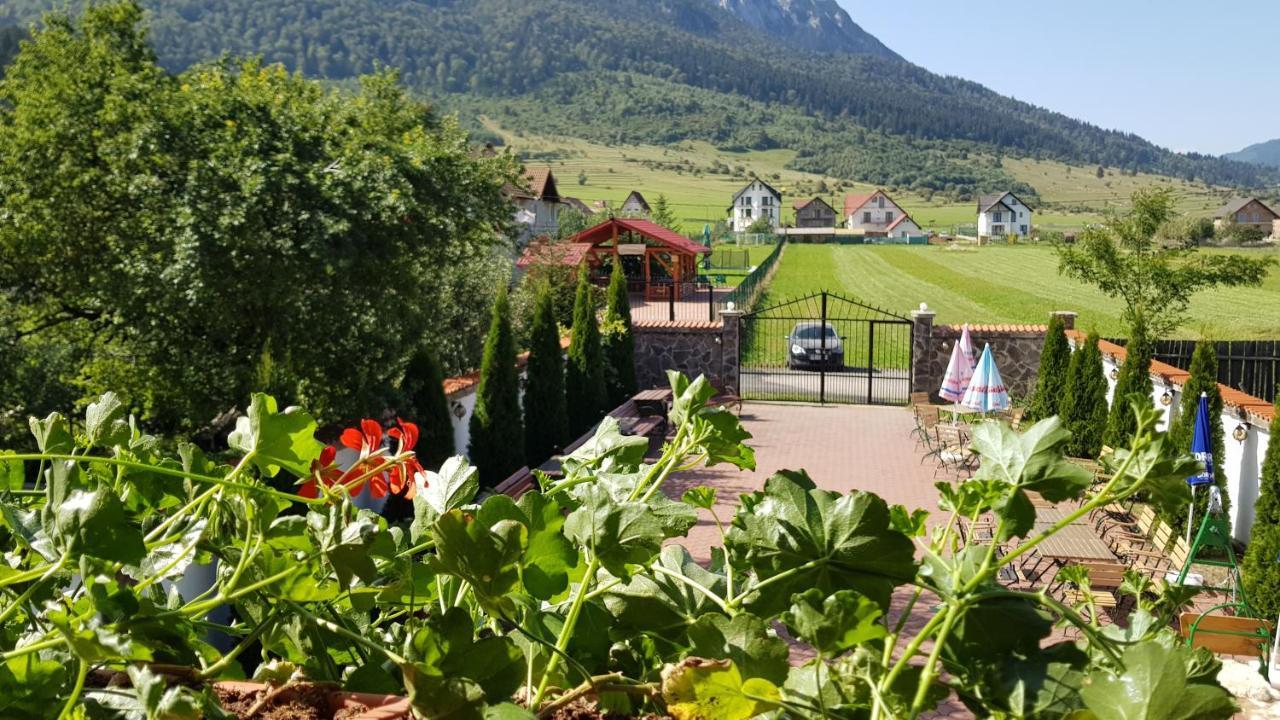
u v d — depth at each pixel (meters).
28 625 1.13
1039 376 15.38
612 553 1.08
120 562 0.91
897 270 66.88
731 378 20.27
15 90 11.30
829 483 13.62
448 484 1.39
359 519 1.19
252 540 1.16
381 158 11.16
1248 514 10.34
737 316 20.05
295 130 10.99
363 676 1.12
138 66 11.59
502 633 1.27
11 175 10.64
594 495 1.11
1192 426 10.26
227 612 5.74
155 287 10.22
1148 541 9.94
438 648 1.03
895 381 21.61
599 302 24.45
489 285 17.02
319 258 10.23
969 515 1.07
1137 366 12.13
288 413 1.16
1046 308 43.12
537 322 14.24
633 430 14.73
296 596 1.17
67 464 1.01
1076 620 0.90
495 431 12.50
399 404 10.73
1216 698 0.78
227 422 11.27
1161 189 16.36
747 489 12.40
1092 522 10.25
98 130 10.59
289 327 10.72
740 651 0.97
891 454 15.28
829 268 68.19
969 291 51.94
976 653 0.95
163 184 10.46
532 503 1.09
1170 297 16.19
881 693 0.87
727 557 1.17
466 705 0.93
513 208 13.55
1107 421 13.24
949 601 0.94
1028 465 1.04
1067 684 0.89
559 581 1.09
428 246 11.67
